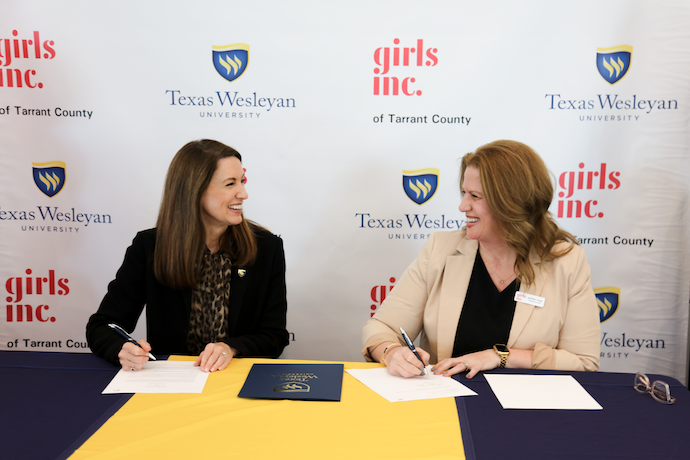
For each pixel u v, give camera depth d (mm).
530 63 2191
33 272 2359
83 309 2379
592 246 2291
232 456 891
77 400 1120
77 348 2402
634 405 1118
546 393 1172
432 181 2289
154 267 1585
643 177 2234
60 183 2299
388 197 2305
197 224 1558
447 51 2203
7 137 2273
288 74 2236
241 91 2248
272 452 906
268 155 2289
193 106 2256
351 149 2277
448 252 1604
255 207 2324
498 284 1525
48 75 2234
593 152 2230
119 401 1114
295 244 2344
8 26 2201
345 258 2352
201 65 2230
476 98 2225
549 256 1483
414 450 919
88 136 2270
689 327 2283
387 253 2342
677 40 2143
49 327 2393
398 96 2238
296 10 2195
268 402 1115
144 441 941
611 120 2209
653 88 2180
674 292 2281
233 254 1657
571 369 1376
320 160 2287
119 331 1325
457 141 2256
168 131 2270
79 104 2250
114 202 2309
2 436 961
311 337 2406
